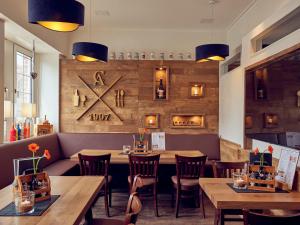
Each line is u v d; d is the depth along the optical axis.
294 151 2.23
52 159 4.88
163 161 3.88
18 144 3.72
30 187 1.83
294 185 2.22
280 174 2.32
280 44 3.11
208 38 5.84
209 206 4.08
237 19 5.09
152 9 4.70
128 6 4.57
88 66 5.73
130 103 5.75
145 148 4.28
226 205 1.95
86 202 1.87
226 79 5.22
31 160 1.94
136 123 5.74
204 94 5.77
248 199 1.99
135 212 1.54
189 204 4.16
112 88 5.75
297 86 2.65
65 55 5.80
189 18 5.12
